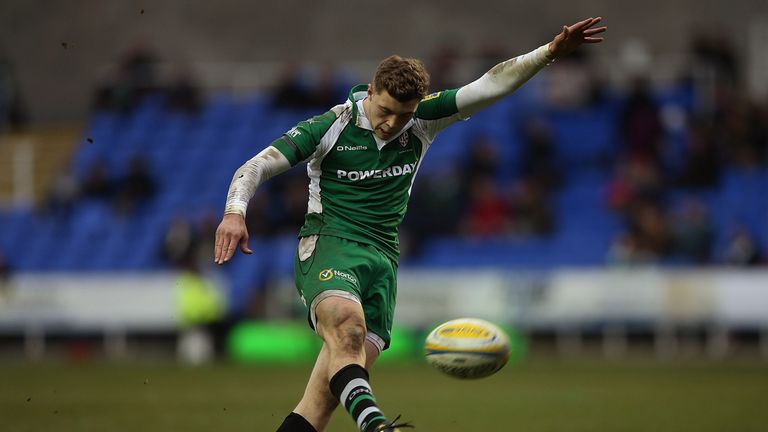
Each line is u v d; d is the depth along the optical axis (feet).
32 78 314.76
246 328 227.20
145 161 273.75
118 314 224.12
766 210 245.04
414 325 217.36
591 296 213.66
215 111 295.07
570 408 116.47
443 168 256.73
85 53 315.17
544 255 236.02
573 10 306.35
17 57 315.17
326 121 60.70
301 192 243.19
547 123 275.39
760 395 129.49
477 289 216.13
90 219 262.47
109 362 213.46
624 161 258.78
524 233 241.96
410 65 58.18
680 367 183.32
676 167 254.47
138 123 293.84
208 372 180.75
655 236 226.38
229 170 277.85
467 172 260.01
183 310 220.02
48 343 230.89
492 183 248.32
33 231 263.70
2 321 228.02
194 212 262.88
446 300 217.15
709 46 273.13
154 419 105.19
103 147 288.10
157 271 248.93
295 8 316.81
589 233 242.58
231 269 232.94
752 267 218.38
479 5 310.65
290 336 224.53
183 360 217.97
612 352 220.23
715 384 146.82
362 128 60.70
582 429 95.14
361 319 57.26
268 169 58.44
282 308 225.76
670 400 124.26
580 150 267.39
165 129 291.17
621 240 224.33
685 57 301.02
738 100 273.95
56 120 313.73
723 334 216.54
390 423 51.21
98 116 296.10
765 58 298.97
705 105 274.16
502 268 234.17
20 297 228.02
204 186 272.72
